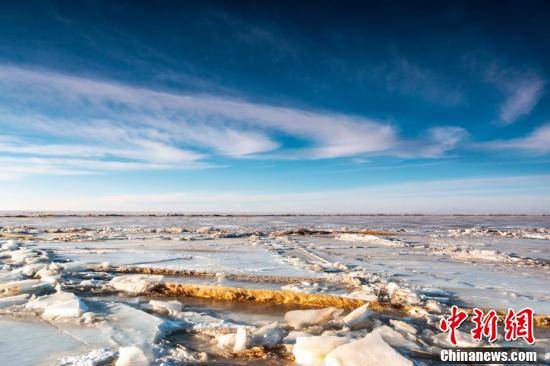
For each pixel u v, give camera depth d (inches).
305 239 757.3
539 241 753.6
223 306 267.1
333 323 208.8
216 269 367.2
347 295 271.1
